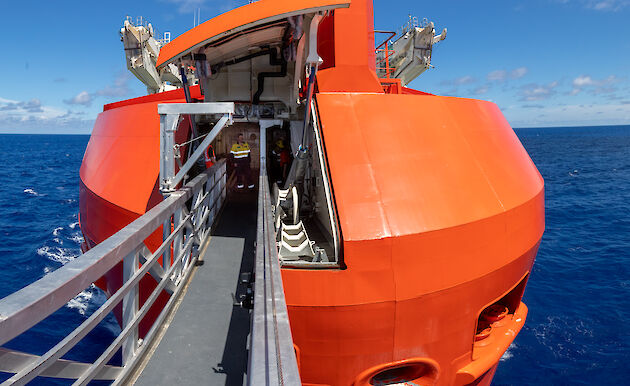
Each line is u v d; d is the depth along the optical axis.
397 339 7.05
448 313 7.34
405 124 8.59
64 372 2.55
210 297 5.62
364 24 11.46
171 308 5.25
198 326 4.87
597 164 102.88
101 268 2.66
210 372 4.03
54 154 155.88
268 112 12.37
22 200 54.38
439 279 7.10
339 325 6.81
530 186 9.88
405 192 7.48
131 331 3.78
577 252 32.38
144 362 4.13
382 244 6.77
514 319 10.12
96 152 13.41
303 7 7.54
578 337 19.48
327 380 7.19
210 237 8.22
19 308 1.83
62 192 62.66
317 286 6.68
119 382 3.61
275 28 10.02
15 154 150.75
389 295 6.80
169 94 15.94
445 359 7.66
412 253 6.90
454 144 8.77
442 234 7.15
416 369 7.93
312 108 9.09
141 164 10.55
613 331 19.91
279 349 2.07
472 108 10.38
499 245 7.98
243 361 4.23
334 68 11.30
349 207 7.14
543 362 17.53
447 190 7.83
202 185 7.30
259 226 4.86
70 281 2.22
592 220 43.16
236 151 12.56
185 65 9.20
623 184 67.81
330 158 7.85
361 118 8.50
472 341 7.99
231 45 10.24
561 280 26.69
